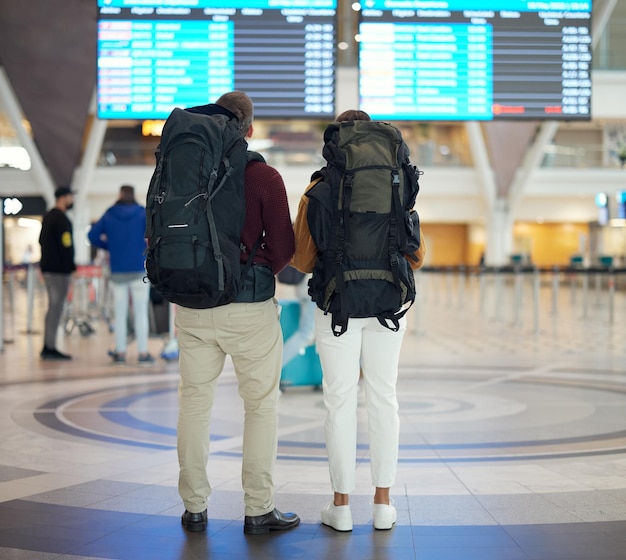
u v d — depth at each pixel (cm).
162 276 295
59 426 530
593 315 1597
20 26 1478
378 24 884
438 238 3569
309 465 420
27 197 2514
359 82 887
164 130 307
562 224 3409
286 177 2608
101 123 2258
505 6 893
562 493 364
